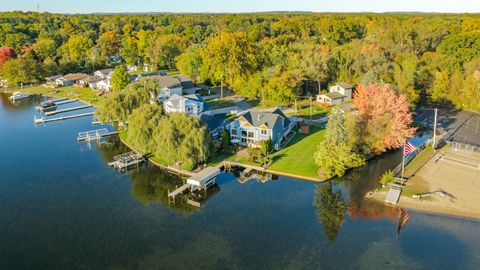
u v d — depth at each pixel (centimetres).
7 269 3928
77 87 13488
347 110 9012
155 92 8800
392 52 12150
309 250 4219
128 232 4597
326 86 11994
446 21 18650
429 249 4209
